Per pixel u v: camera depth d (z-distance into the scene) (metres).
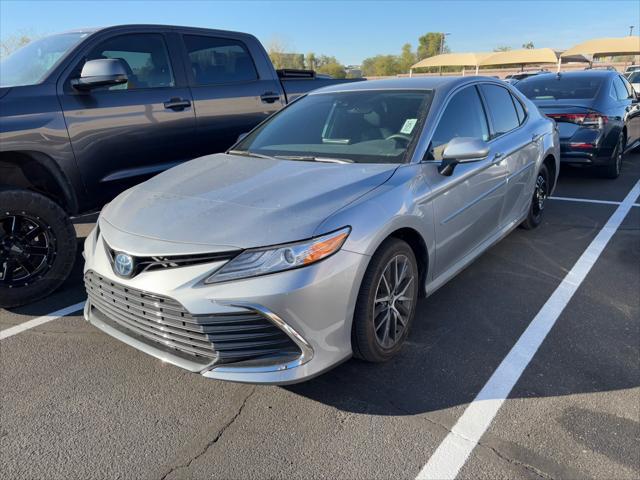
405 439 2.34
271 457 2.25
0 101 3.52
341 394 2.67
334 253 2.38
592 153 6.91
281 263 2.29
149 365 2.99
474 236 3.72
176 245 2.38
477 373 2.83
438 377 2.80
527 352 3.03
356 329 2.61
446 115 3.46
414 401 2.61
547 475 2.12
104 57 4.21
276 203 2.58
